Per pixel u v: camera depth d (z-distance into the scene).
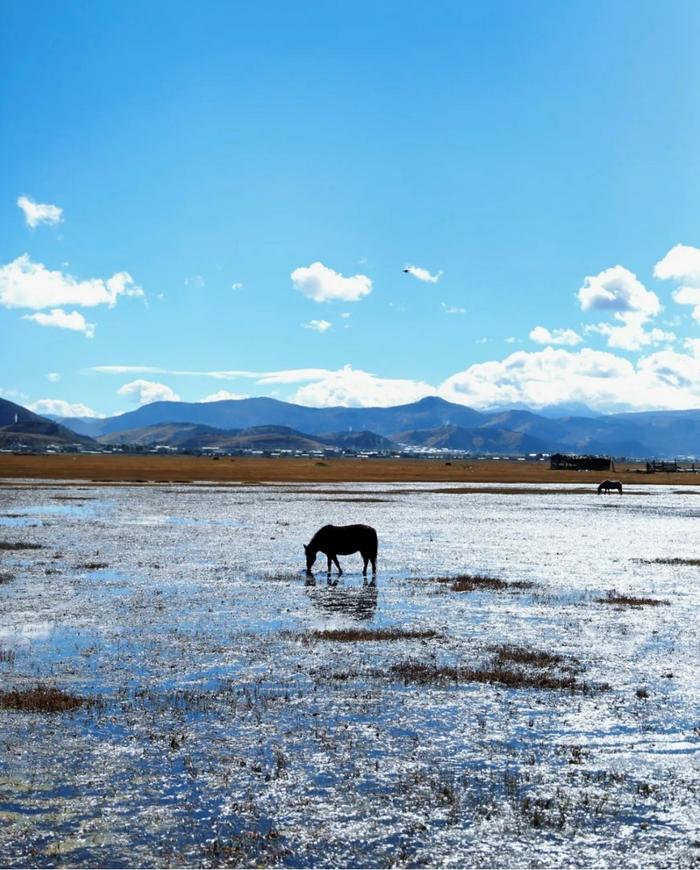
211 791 10.48
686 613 23.34
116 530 45.03
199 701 14.19
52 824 9.54
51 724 12.92
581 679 16.00
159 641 18.89
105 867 8.62
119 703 14.08
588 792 10.62
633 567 33.56
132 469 134.00
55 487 86.62
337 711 13.77
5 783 10.64
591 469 180.00
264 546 38.66
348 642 19.09
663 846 9.23
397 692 14.93
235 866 8.69
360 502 70.12
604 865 8.81
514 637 19.94
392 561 34.84
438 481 115.38
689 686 15.59
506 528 49.81
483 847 9.16
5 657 17.23
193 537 42.03
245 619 21.73
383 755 11.78
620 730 13.05
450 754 11.88
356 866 8.74
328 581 28.95
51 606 23.11
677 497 88.38
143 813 9.85
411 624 21.41
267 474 126.25
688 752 12.12
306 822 9.68
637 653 18.28
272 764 11.40
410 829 9.54
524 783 10.87
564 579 30.14
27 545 37.62
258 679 15.73
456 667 16.75
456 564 34.03
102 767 11.20
